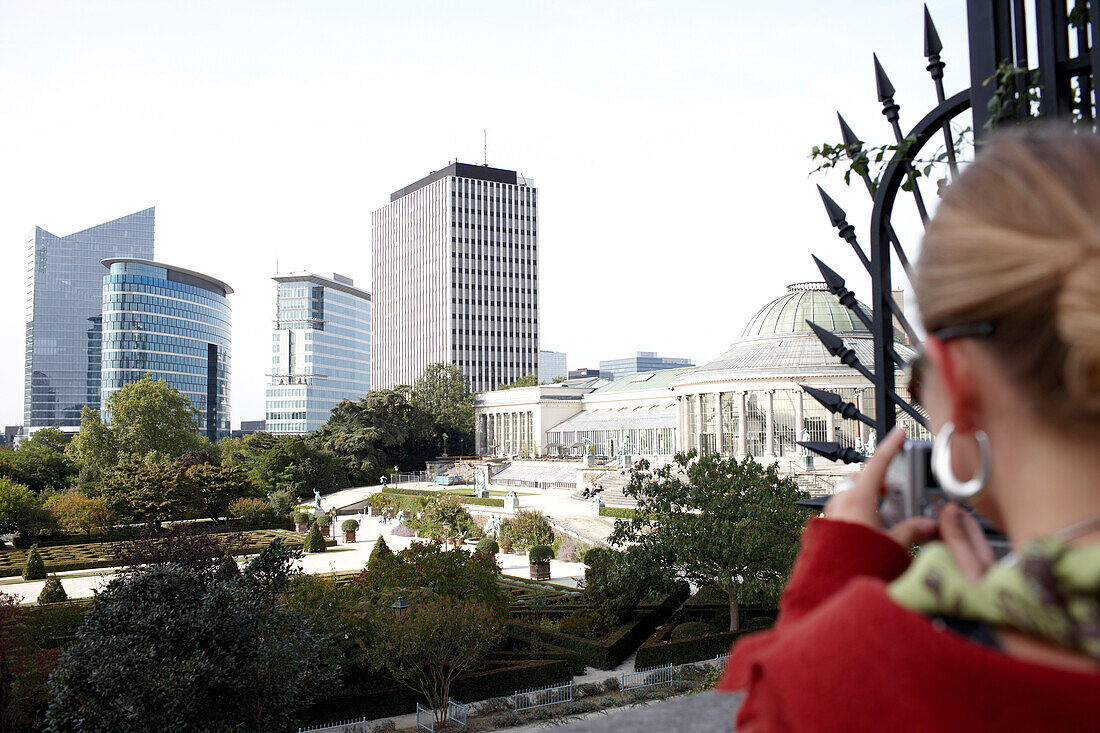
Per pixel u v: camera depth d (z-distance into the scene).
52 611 26.11
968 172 0.87
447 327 151.00
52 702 14.50
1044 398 0.73
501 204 157.25
